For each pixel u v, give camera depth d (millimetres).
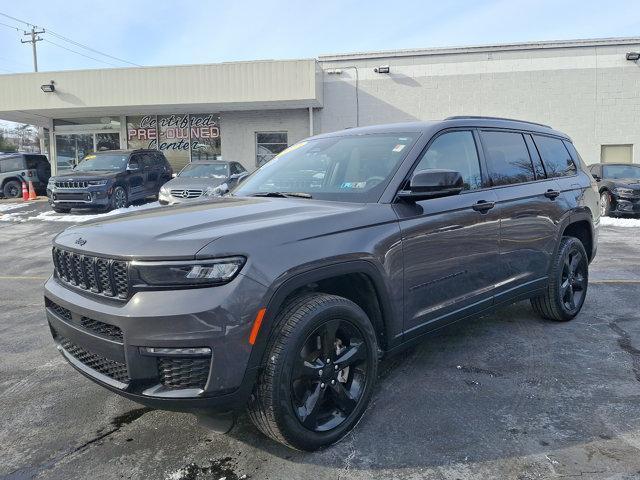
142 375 2443
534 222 4352
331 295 2857
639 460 2693
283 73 17984
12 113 20719
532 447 2828
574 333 4672
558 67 19172
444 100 19734
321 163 3838
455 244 3559
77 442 2957
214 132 21516
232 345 2404
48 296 3072
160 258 2418
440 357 4113
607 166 14633
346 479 2566
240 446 2877
